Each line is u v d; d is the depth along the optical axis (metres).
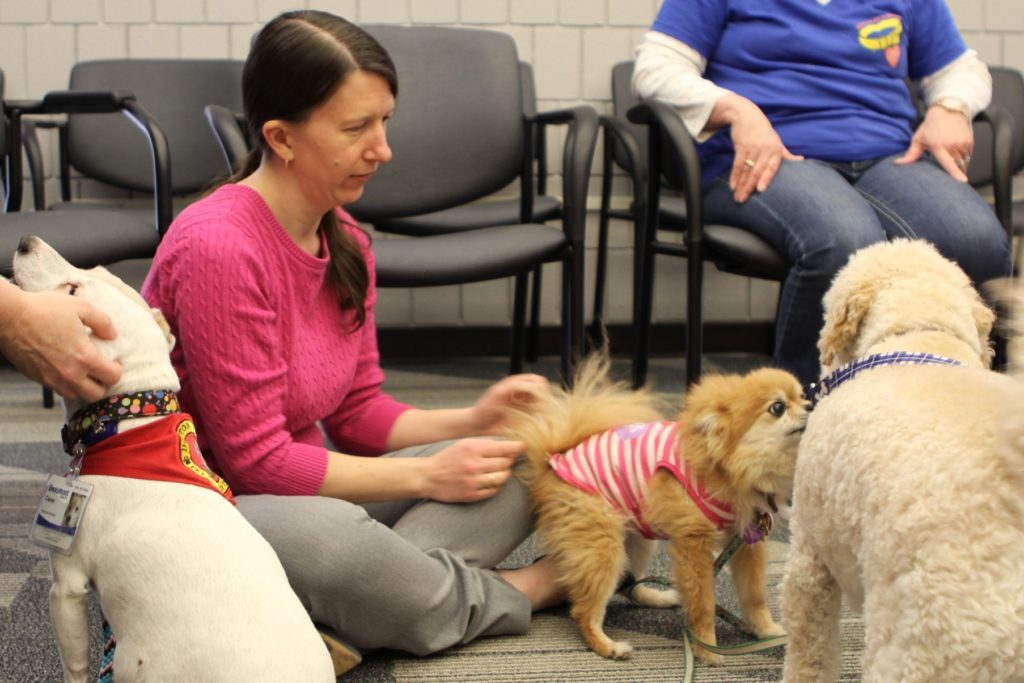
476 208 3.17
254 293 1.37
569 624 1.60
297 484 1.43
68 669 1.09
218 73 3.37
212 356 1.35
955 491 0.90
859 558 1.02
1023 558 0.86
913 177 2.24
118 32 3.57
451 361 3.78
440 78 2.74
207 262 1.34
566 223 2.35
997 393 0.97
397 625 1.40
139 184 3.34
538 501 1.56
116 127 3.32
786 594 1.22
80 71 3.27
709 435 1.45
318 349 1.52
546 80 3.73
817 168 2.26
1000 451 0.87
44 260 1.13
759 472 1.42
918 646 0.90
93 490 1.06
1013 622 0.85
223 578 1.01
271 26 1.38
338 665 1.38
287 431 1.49
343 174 1.39
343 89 1.34
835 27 2.40
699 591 1.48
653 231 2.51
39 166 3.16
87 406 1.10
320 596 1.35
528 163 2.77
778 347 2.22
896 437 0.98
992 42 3.80
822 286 2.09
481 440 1.54
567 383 2.35
